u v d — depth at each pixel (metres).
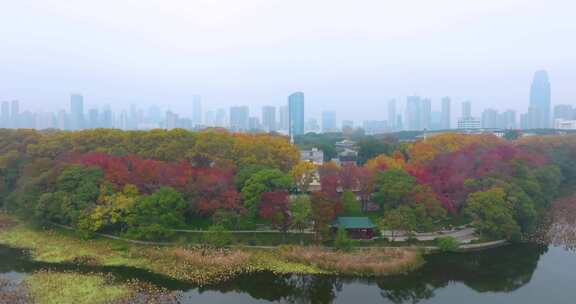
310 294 58.25
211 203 74.38
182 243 71.56
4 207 91.81
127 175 80.25
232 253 67.56
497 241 76.50
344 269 63.16
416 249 71.19
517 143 139.88
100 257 67.31
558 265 67.94
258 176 77.31
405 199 76.62
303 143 192.75
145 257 67.00
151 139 98.62
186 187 78.00
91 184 77.31
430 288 60.75
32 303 50.41
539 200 86.75
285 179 77.56
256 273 62.66
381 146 146.00
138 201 73.75
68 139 104.00
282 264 65.50
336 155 161.38
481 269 66.56
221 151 95.25
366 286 60.97
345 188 86.62
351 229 74.62
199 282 59.31
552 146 132.12
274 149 100.31
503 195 77.19
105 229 78.75
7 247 72.12
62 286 55.78
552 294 57.97
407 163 108.88
